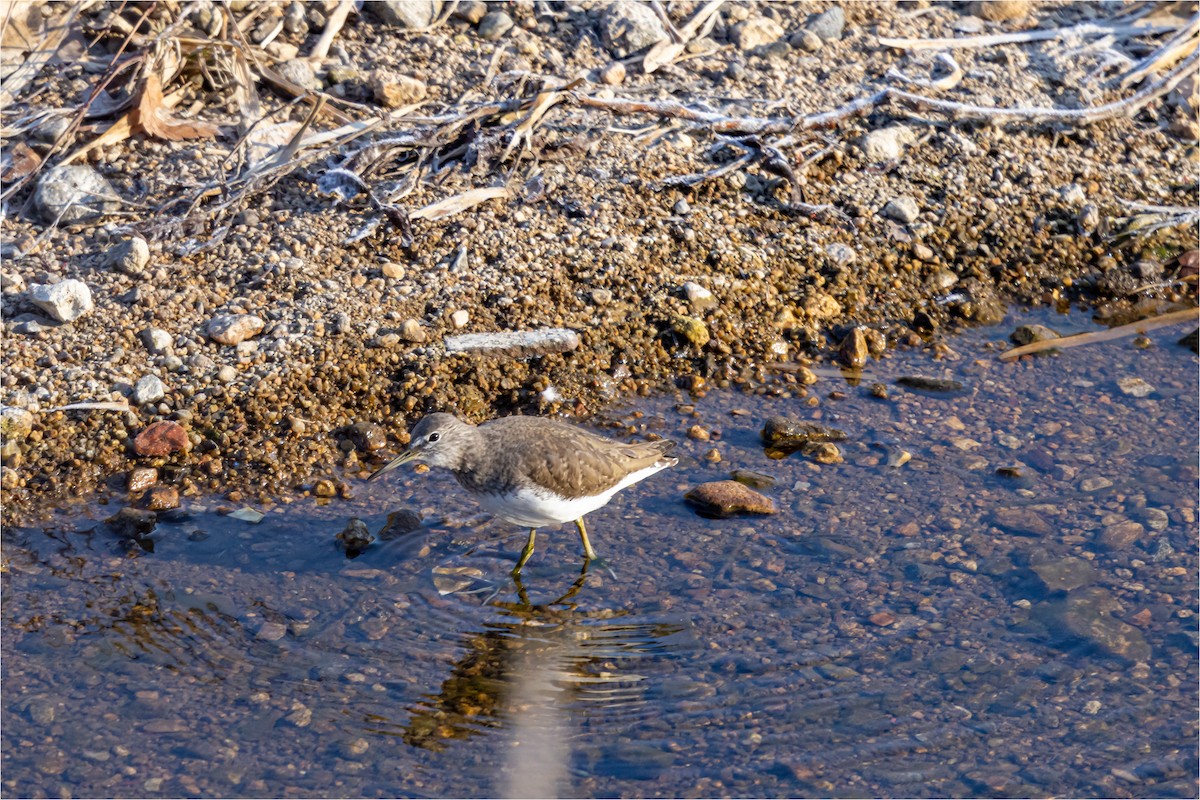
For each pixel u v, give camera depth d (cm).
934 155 2227
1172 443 1747
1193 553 1531
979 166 2216
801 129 2186
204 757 1228
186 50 2130
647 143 2153
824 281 1998
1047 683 1340
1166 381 1884
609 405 1792
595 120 2178
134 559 1484
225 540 1523
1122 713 1300
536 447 1439
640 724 1288
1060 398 1847
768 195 2100
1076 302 2067
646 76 2305
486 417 1747
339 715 1288
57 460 1602
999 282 2073
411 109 2131
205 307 1803
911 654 1377
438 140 2072
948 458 1712
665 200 2058
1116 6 2669
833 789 1206
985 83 2381
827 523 1587
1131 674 1352
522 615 1434
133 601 1421
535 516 1462
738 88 2306
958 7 2652
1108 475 1681
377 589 1464
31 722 1254
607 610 1444
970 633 1408
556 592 1471
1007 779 1218
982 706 1309
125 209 1942
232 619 1404
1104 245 2123
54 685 1302
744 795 1200
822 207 2073
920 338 1967
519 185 2039
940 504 1622
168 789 1188
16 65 2092
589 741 1266
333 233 1925
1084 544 1551
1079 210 2159
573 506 1454
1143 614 1438
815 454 1706
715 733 1276
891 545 1549
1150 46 2522
